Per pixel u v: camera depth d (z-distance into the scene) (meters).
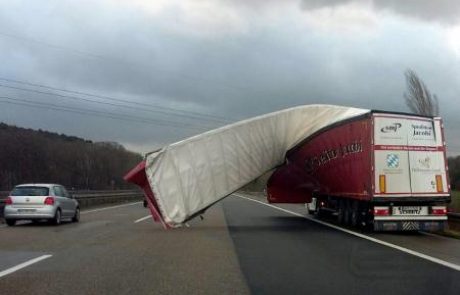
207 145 21.78
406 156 18.41
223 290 9.24
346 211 21.56
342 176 20.94
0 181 71.31
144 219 26.97
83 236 18.20
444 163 18.64
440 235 18.48
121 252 14.06
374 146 18.23
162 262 12.34
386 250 14.38
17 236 18.16
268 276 10.56
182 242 16.44
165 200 21.08
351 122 19.66
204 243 16.17
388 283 9.85
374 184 18.16
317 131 22.11
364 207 19.41
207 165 21.72
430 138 18.66
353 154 19.66
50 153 83.88
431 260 12.59
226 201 54.38
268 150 23.23
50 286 9.53
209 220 26.25
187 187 21.36
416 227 18.33
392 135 18.38
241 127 22.45
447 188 18.58
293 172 25.70
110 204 47.47
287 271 11.14
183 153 21.36
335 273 10.91
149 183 20.97
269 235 18.52
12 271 11.10
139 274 10.77
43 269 11.35
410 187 18.31
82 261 12.48
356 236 18.05
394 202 18.30
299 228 21.30
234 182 22.34
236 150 22.38
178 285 9.65
